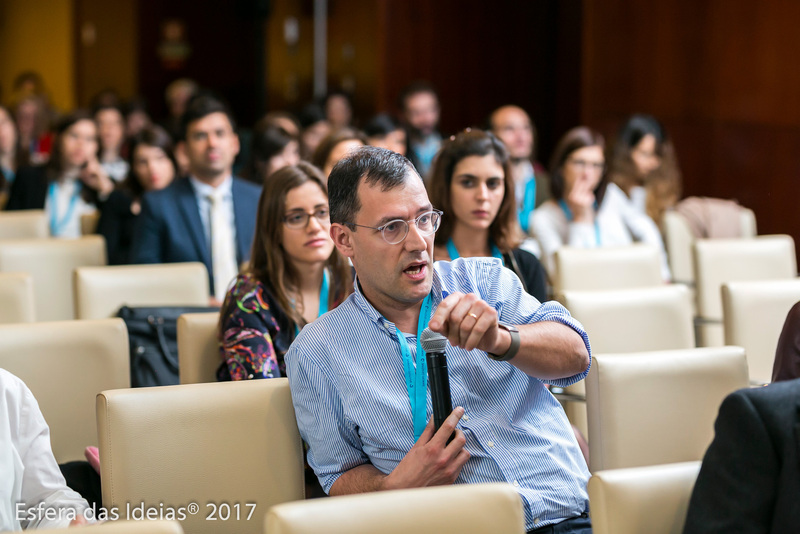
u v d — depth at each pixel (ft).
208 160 24.99
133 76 77.97
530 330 10.51
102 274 19.48
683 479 9.39
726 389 13.46
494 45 53.52
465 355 11.10
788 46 31.76
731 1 34.68
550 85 53.62
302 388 11.35
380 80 53.93
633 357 13.21
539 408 11.45
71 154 33.99
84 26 76.38
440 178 18.13
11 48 78.23
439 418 10.25
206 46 79.00
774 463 8.52
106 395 11.39
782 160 32.24
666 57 38.70
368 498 8.59
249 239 25.34
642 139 31.40
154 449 11.46
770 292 18.72
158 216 24.81
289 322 15.34
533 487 10.91
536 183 33.73
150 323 17.75
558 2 52.75
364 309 11.23
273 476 11.85
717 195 35.78
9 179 43.29
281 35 69.51
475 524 8.68
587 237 27.25
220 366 15.15
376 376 11.03
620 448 12.94
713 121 35.94
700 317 23.15
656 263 22.57
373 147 10.87
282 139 29.40
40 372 14.48
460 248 18.33
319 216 15.53
